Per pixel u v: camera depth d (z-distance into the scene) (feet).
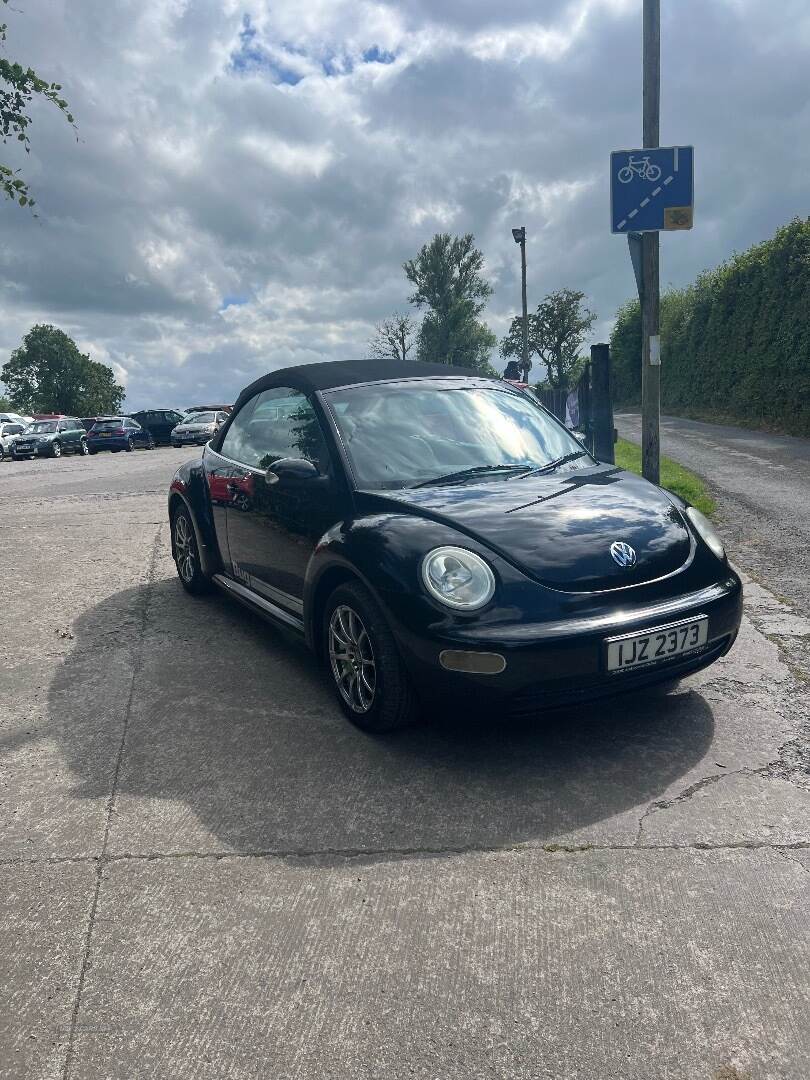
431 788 9.87
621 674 9.93
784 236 60.80
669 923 7.33
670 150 25.27
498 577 10.00
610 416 29.96
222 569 16.94
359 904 7.77
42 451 100.94
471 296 222.89
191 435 105.29
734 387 74.95
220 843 8.86
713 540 11.73
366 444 12.80
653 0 26.45
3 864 8.61
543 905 7.64
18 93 31.55
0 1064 6.10
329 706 12.42
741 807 9.18
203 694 13.05
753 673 13.00
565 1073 5.82
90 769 10.68
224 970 6.97
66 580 20.97
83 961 7.14
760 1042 6.02
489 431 13.87
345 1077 5.86
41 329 349.82
